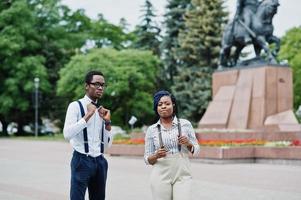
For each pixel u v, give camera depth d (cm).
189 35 5181
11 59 5044
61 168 1667
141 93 4719
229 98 2598
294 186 1198
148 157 562
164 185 555
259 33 2516
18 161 1950
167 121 577
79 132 592
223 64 2723
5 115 5269
